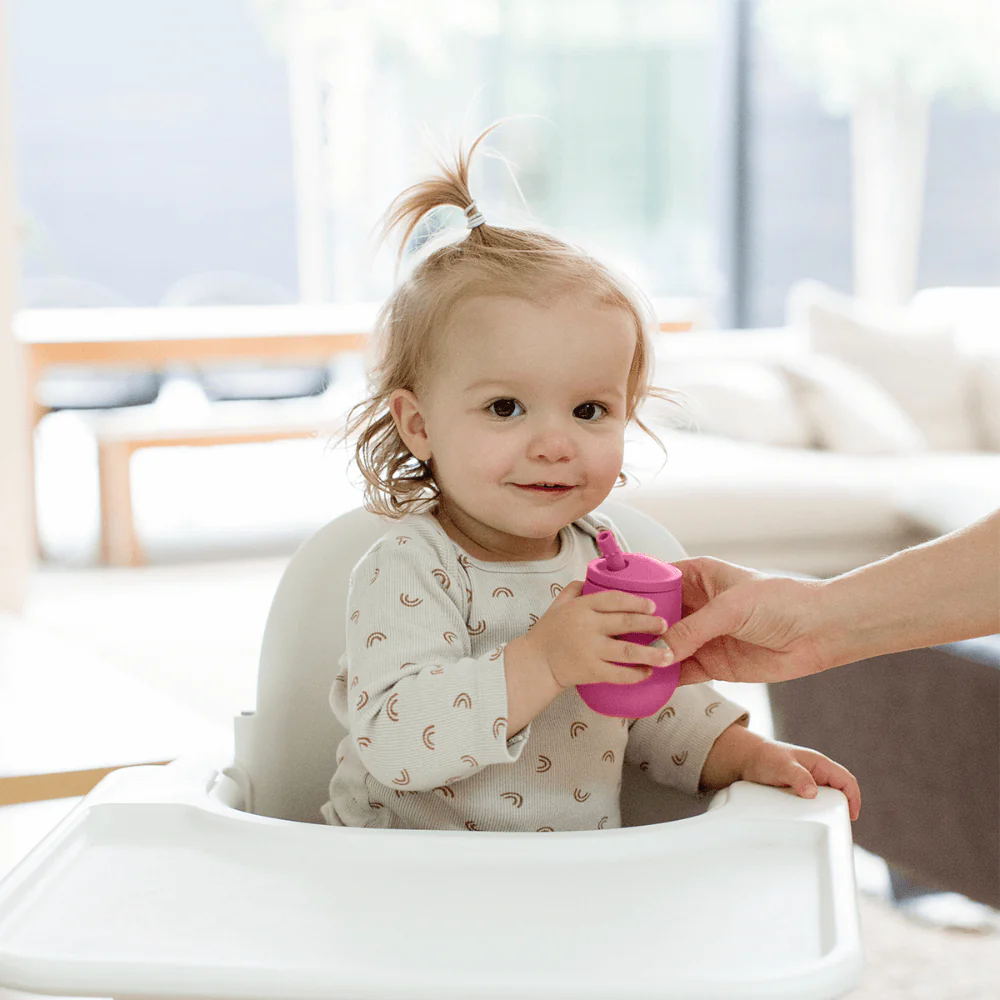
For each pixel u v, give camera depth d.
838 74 6.37
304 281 6.59
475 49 6.30
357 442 1.03
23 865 0.69
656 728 0.98
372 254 1.07
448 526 0.96
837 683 1.75
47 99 6.49
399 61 6.27
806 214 6.66
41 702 1.41
